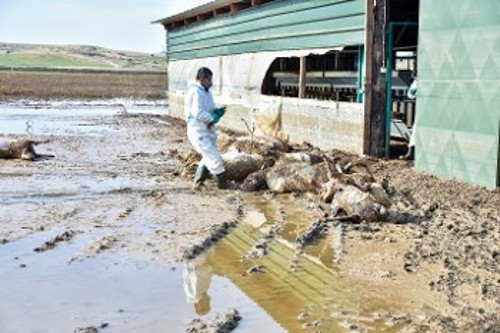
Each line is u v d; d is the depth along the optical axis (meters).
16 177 12.70
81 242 8.16
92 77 74.44
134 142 19.14
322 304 6.14
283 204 10.53
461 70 11.07
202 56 25.08
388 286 6.58
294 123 17.23
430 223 9.02
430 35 11.91
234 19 21.33
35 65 123.19
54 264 7.29
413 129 13.97
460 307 6.00
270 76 22.62
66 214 9.62
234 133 19.92
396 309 5.98
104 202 10.53
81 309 6.00
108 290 6.50
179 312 5.95
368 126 13.73
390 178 11.91
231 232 8.78
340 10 14.59
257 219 9.52
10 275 6.91
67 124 25.27
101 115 30.39
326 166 11.29
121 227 8.92
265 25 18.80
